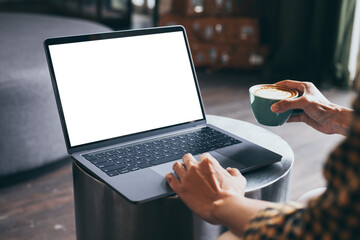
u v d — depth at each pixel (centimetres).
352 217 39
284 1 336
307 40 339
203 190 65
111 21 466
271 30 357
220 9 358
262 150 92
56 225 155
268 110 88
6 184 179
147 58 99
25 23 239
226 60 362
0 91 163
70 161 204
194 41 364
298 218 46
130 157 86
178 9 370
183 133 98
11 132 170
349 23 314
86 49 92
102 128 91
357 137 38
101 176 78
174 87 101
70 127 87
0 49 188
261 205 58
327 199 41
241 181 68
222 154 89
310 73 337
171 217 78
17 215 159
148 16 521
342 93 316
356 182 37
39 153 181
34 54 188
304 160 212
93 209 84
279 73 348
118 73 95
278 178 84
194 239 79
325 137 240
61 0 504
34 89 173
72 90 89
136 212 78
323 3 317
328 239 41
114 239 82
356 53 321
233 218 58
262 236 48
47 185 181
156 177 78
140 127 95
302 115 95
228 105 285
